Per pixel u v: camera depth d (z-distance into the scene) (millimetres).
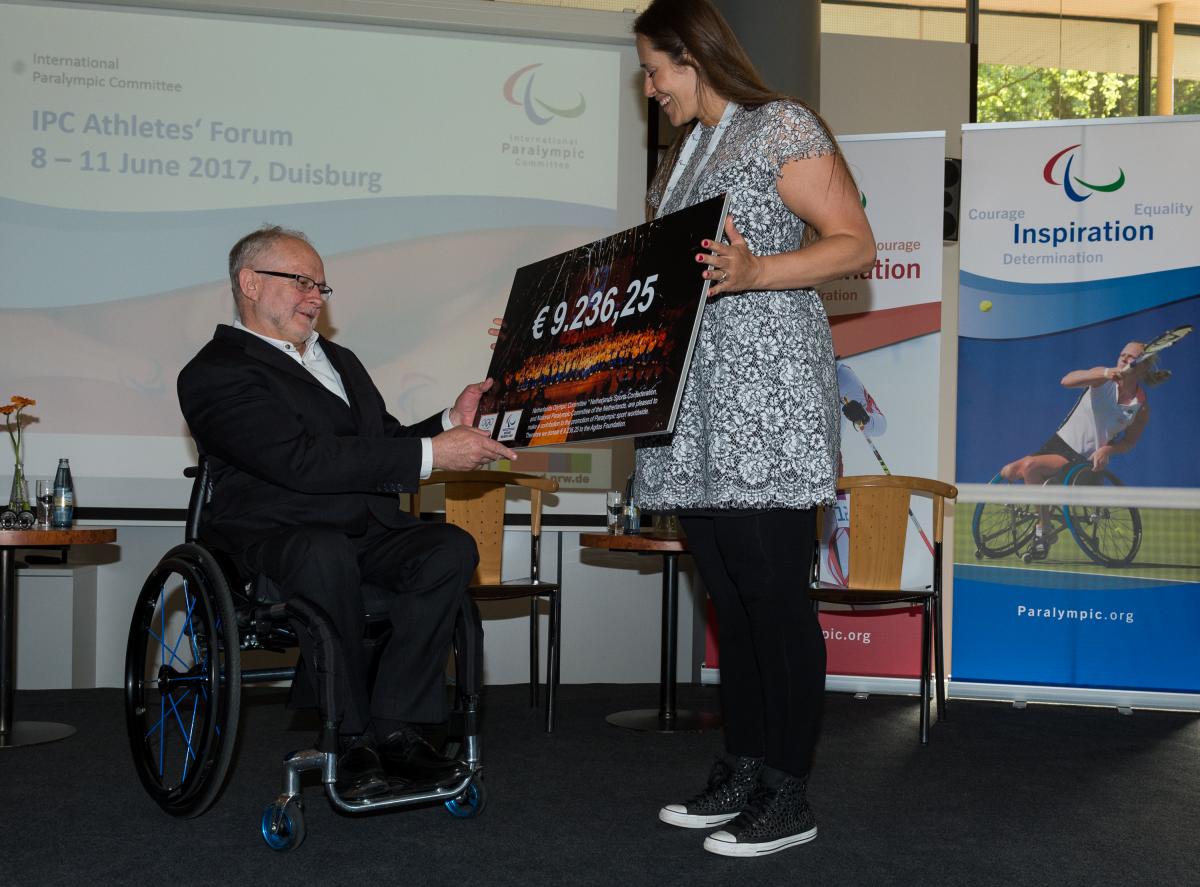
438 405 4312
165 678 2336
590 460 4375
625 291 2029
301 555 2123
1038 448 4090
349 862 1976
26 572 3998
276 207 4234
